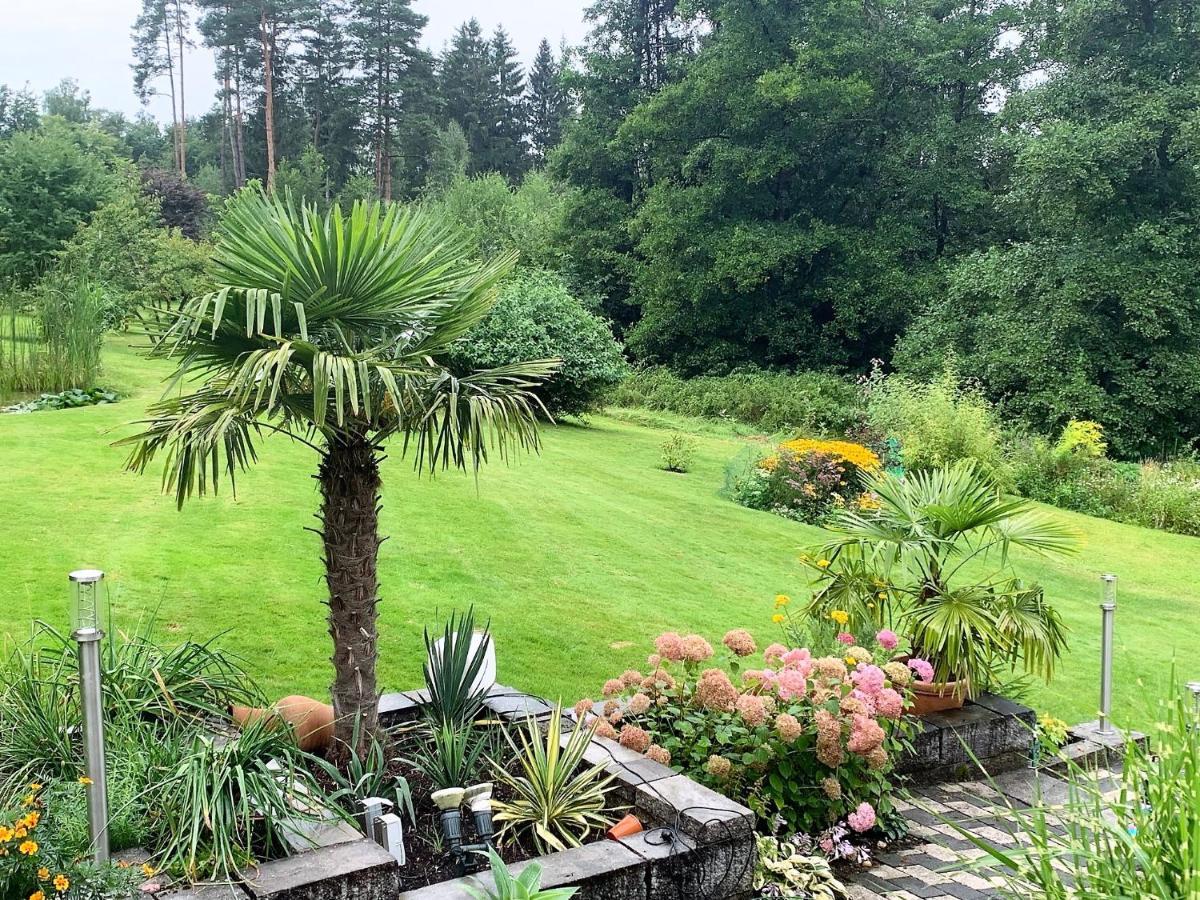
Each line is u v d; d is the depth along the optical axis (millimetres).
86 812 2658
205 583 6117
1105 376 21031
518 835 3217
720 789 3607
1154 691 6605
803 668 3859
